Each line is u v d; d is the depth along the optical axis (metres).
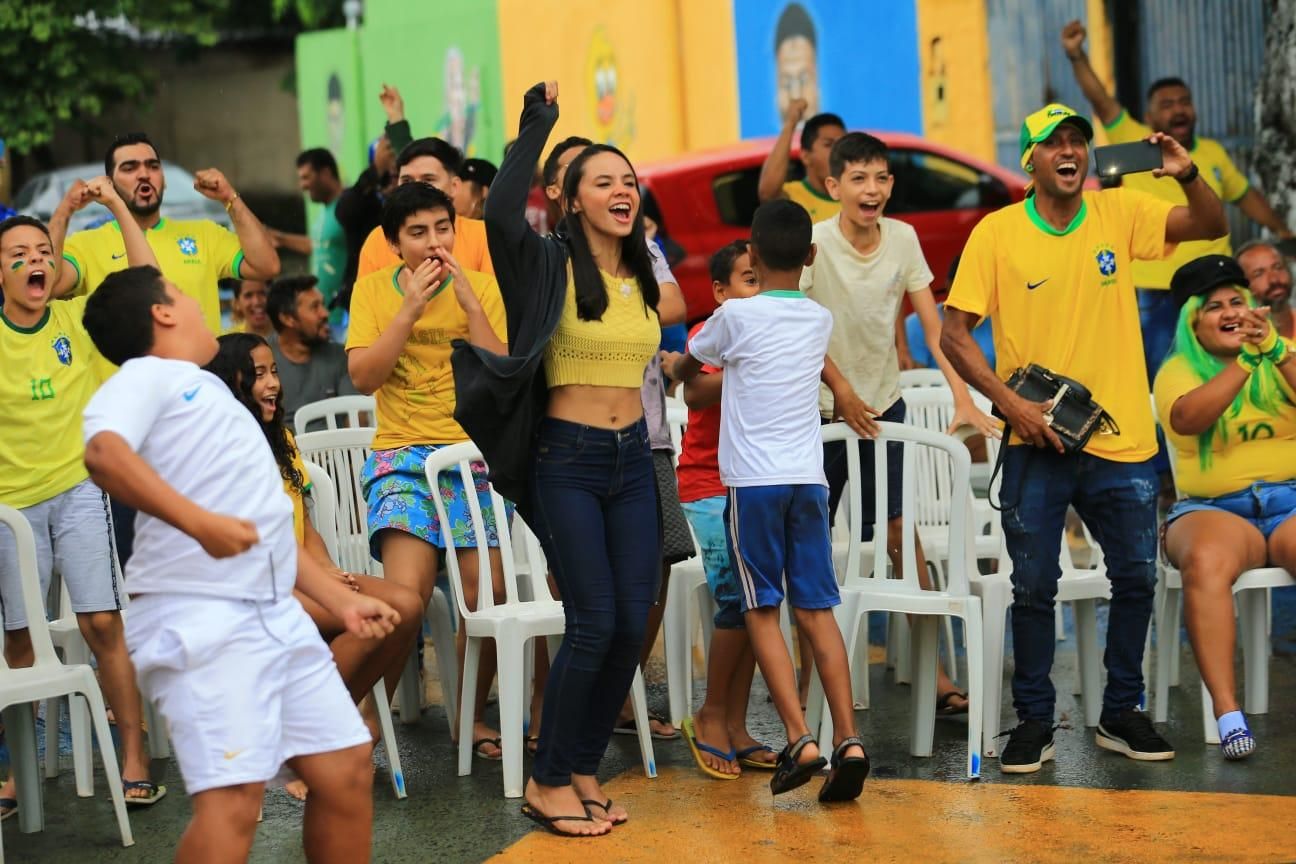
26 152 18.72
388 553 5.54
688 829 4.88
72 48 18.25
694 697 6.56
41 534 5.62
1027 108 12.00
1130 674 5.52
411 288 5.25
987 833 4.75
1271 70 10.15
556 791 4.91
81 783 5.65
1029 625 5.42
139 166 6.41
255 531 3.46
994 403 5.40
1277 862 4.43
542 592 5.80
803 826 4.87
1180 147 5.28
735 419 5.13
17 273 5.54
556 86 4.65
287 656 3.71
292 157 20.09
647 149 13.95
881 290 6.01
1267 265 7.14
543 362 4.78
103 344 3.79
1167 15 11.55
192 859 3.55
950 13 12.24
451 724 6.01
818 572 5.07
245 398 5.25
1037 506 5.40
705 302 11.22
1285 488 5.93
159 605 3.63
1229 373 5.89
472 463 5.73
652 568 4.87
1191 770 5.32
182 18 18.75
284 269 19.20
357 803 3.83
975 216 11.34
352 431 6.81
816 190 8.02
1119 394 5.43
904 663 6.66
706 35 13.44
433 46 16.08
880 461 5.58
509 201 4.59
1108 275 5.41
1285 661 6.73
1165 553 5.98
